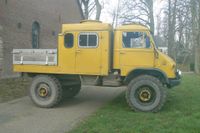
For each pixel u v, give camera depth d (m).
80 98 13.07
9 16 19.77
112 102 11.88
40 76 11.34
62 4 28.20
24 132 7.96
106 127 8.08
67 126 8.47
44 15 24.59
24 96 13.37
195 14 30.55
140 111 10.19
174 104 11.23
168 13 32.75
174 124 8.31
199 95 13.50
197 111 9.93
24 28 21.59
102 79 10.91
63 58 11.00
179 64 52.19
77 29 10.84
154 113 9.94
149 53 10.45
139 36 10.51
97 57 10.69
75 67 10.91
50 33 25.75
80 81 11.77
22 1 21.27
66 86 12.41
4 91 14.29
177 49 51.41
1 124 8.73
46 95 11.17
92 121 8.71
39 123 8.84
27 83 16.89
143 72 10.59
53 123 8.82
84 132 7.71
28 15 22.12
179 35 47.25
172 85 10.49
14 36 20.38
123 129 7.86
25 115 9.90
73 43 10.89
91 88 16.06
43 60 11.23
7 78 18.70
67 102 12.17
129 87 10.32
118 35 10.62
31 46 22.56
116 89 15.77
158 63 10.41
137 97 10.28
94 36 10.70
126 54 10.55
